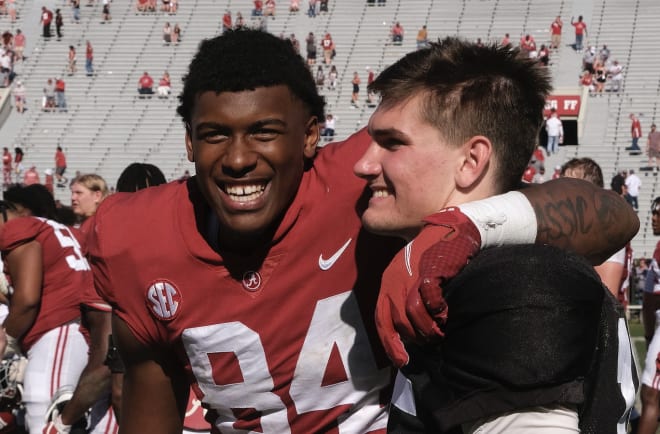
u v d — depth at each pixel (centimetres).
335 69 3231
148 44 3562
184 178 260
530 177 2425
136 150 3100
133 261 252
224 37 234
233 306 249
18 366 521
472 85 200
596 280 184
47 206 588
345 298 252
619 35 3294
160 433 277
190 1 3759
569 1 3494
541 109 210
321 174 250
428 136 201
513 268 179
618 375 196
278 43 237
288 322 250
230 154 229
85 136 3173
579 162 576
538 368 172
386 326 191
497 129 200
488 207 192
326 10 3619
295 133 237
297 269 247
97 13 3741
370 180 212
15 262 507
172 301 250
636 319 1684
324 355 254
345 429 262
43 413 511
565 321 175
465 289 181
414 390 194
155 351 265
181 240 248
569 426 175
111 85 3378
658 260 643
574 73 3178
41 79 3428
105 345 440
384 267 252
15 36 3534
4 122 3238
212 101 229
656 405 563
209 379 259
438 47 210
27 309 507
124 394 278
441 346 186
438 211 200
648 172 2680
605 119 2914
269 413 262
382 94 209
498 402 175
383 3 3619
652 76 3091
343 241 249
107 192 692
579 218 202
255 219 234
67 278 518
